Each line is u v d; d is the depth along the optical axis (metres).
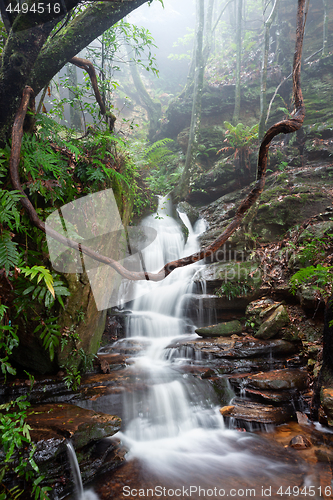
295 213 6.32
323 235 5.40
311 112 8.52
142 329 5.47
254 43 10.73
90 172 3.20
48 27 2.17
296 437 3.18
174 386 3.71
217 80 10.16
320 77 9.24
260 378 3.99
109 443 2.90
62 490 2.39
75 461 2.49
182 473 2.75
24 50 2.16
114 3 2.33
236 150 7.92
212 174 8.13
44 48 2.40
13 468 2.16
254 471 2.76
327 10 9.30
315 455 2.95
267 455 3.00
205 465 2.88
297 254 5.22
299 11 1.18
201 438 3.36
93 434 2.63
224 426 3.58
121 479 2.65
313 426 3.48
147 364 4.35
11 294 2.38
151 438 3.28
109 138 3.37
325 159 7.66
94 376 3.75
